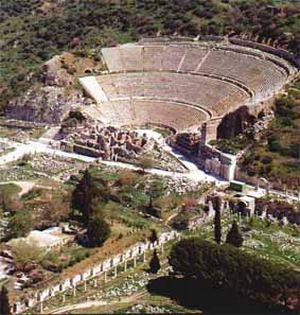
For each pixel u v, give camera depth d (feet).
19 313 514.68
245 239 655.76
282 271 529.45
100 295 545.44
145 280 569.64
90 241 632.79
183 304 533.14
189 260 551.59
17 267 586.86
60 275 578.66
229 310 524.93
